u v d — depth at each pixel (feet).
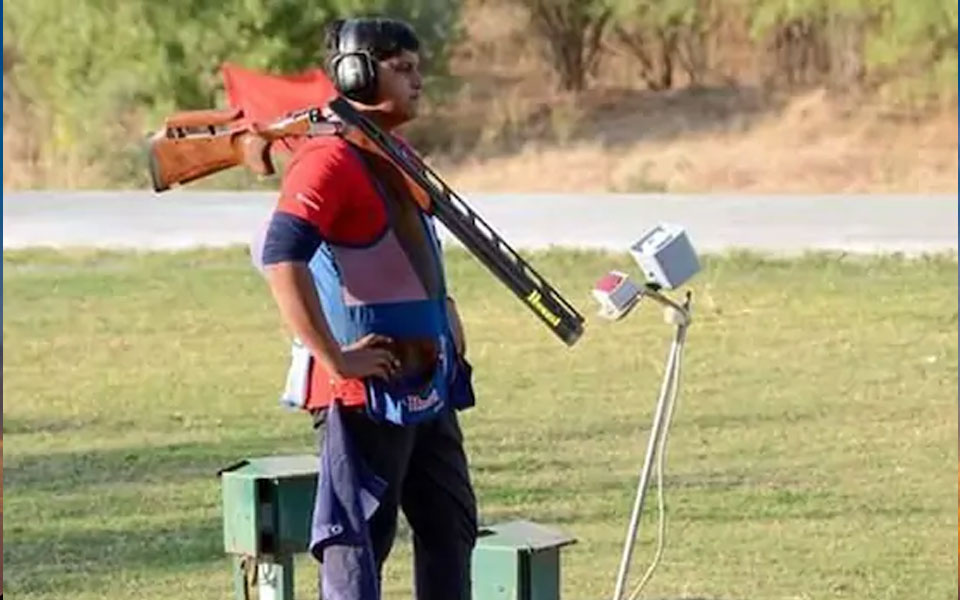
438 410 52.34
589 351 146.30
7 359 146.51
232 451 112.27
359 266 51.21
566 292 174.91
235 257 204.44
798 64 363.76
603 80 371.15
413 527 54.13
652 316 161.68
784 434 115.34
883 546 87.30
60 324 164.35
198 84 336.90
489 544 60.70
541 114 352.69
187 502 97.71
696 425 118.32
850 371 137.08
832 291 174.19
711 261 192.44
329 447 51.44
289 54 332.80
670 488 100.22
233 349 151.12
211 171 53.06
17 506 96.37
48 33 342.85
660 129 344.69
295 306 49.93
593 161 330.95
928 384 131.64
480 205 269.03
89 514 94.73
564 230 230.07
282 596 60.59
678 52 370.53
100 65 339.98
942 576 81.82
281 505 60.08
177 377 139.23
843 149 328.29
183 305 173.99
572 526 91.86
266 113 52.90
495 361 142.61
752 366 139.23
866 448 111.14
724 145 336.29
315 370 51.88
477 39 380.99
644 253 59.41
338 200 50.52
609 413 122.83
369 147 51.29
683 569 83.20
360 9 334.44
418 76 53.26
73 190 298.56
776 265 190.29
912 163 320.29
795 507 95.71
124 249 214.07
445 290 53.72
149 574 82.53
